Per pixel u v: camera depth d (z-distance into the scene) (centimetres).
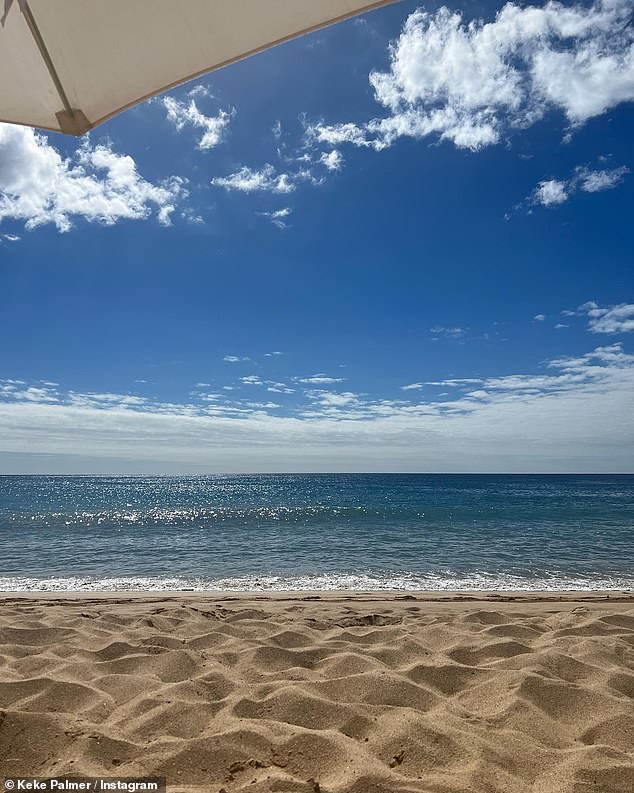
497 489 5478
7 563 1071
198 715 237
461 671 294
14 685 259
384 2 123
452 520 2027
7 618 421
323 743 207
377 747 209
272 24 127
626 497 3769
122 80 136
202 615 471
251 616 463
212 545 1338
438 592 716
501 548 1266
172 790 180
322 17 126
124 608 520
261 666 312
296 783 180
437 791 178
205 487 6669
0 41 128
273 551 1230
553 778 188
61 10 125
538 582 872
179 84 138
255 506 3034
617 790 182
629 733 224
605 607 533
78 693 257
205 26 127
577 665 300
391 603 567
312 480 10181
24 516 2364
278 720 232
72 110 139
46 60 130
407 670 294
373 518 2125
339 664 310
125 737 217
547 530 1669
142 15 125
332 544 1348
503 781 185
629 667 308
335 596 647
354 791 177
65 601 580
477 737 216
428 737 214
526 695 256
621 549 1251
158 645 351
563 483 7938
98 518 2238
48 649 331
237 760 197
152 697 254
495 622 434
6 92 138
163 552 1217
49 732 212
